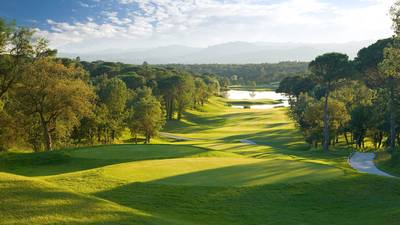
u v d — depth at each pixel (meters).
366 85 75.12
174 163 25.36
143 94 99.88
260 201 18.38
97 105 75.56
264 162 26.00
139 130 74.44
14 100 48.19
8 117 47.44
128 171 22.31
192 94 123.81
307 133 69.31
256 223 16.19
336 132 67.12
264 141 77.75
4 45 43.50
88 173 21.41
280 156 44.75
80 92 47.12
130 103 94.31
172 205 17.47
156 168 23.42
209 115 126.62
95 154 33.47
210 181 20.55
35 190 14.40
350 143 74.38
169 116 115.94
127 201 17.53
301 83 124.25
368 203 18.78
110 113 74.88
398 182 21.36
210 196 18.52
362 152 55.56
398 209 17.39
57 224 12.12
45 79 45.41
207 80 189.88
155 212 16.52
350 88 72.62
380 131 65.44
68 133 59.44
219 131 95.69
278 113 125.31
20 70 45.19
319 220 16.67
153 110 74.50
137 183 19.59
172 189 19.02
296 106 88.12
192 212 16.97
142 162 25.64
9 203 13.03
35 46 45.19
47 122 48.59
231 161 26.52
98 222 12.67
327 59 54.53
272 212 17.41
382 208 18.00
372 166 40.50
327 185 20.47
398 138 62.56
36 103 46.47
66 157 32.12
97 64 168.62
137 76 126.38
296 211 17.66
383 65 29.61
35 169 29.52
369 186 20.66
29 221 12.05
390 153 48.44
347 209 18.08
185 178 21.02
